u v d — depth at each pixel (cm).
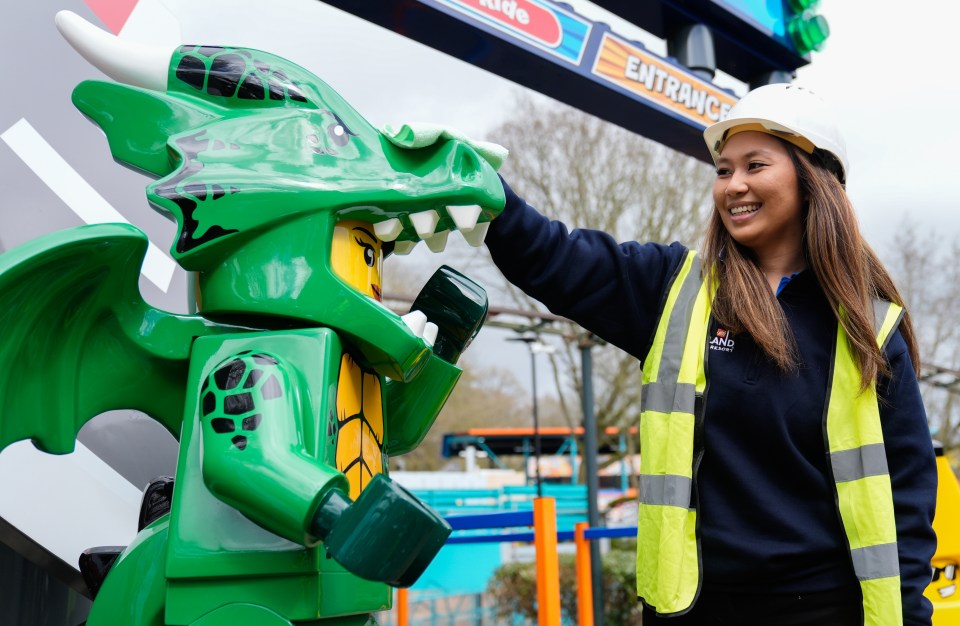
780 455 154
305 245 125
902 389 158
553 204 1555
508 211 164
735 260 162
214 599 115
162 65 136
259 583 115
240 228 123
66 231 122
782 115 160
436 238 143
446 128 135
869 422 152
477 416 2564
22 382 126
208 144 128
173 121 133
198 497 117
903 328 165
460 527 280
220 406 115
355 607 124
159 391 134
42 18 209
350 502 109
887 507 149
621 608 1204
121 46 136
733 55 491
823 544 150
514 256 167
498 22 365
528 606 1296
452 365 155
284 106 133
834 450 152
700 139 477
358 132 135
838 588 150
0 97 197
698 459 155
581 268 169
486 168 136
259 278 124
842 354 156
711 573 153
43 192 200
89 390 130
